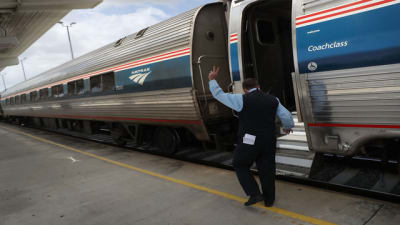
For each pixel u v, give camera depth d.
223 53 5.11
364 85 2.81
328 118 3.13
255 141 2.83
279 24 5.20
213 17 5.04
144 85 5.66
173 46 4.95
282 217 2.87
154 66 5.35
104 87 7.08
